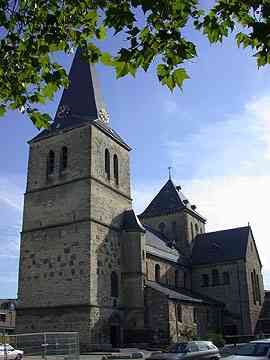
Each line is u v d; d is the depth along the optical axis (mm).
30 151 49219
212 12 7770
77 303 39812
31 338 39406
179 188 71375
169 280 55438
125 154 51344
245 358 17953
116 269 44375
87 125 46125
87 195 43125
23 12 8508
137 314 43312
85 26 8562
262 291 62969
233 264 59688
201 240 66812
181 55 7727
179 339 43000
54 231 43750
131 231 46344
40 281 42719
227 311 57500
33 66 8797
